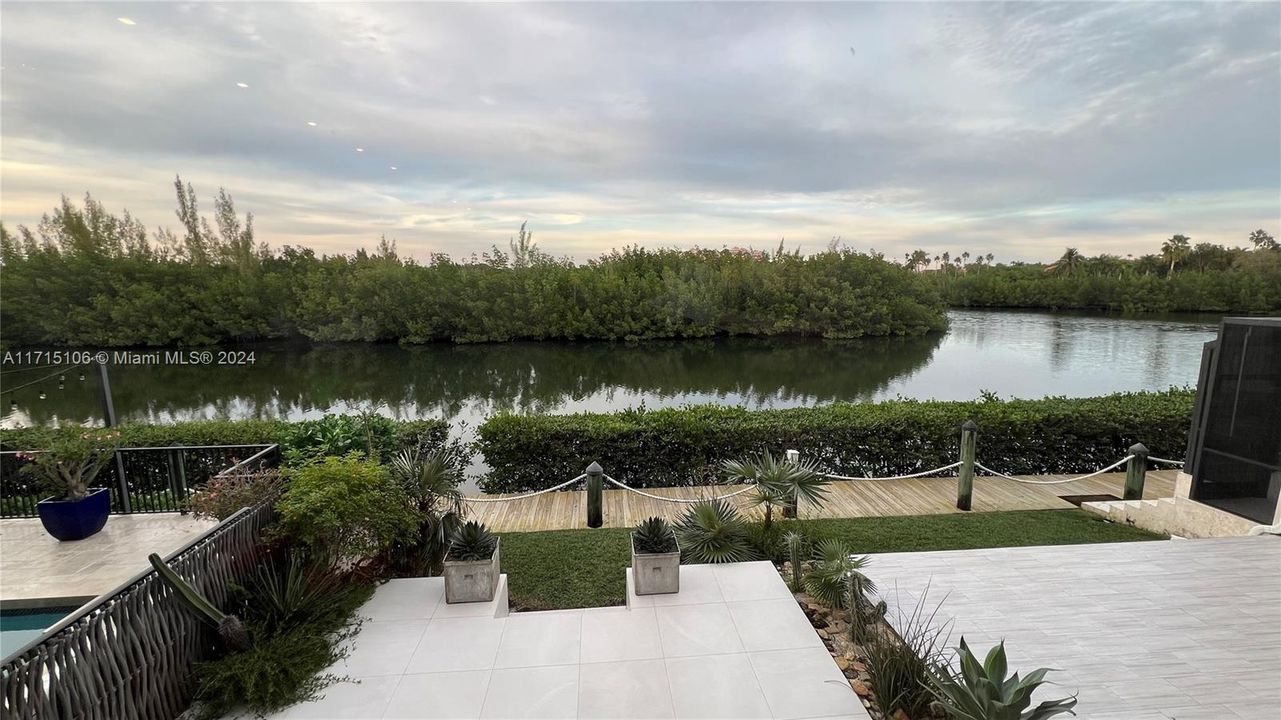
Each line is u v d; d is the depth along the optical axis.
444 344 29.09
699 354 26.50
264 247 27.34
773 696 2.66
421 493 4.46
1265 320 4.75
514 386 20.77
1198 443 5.30
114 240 23.80
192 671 2.76
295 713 2.58
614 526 5.83
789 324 28.94
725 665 2.92
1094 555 4.47
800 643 3.13
